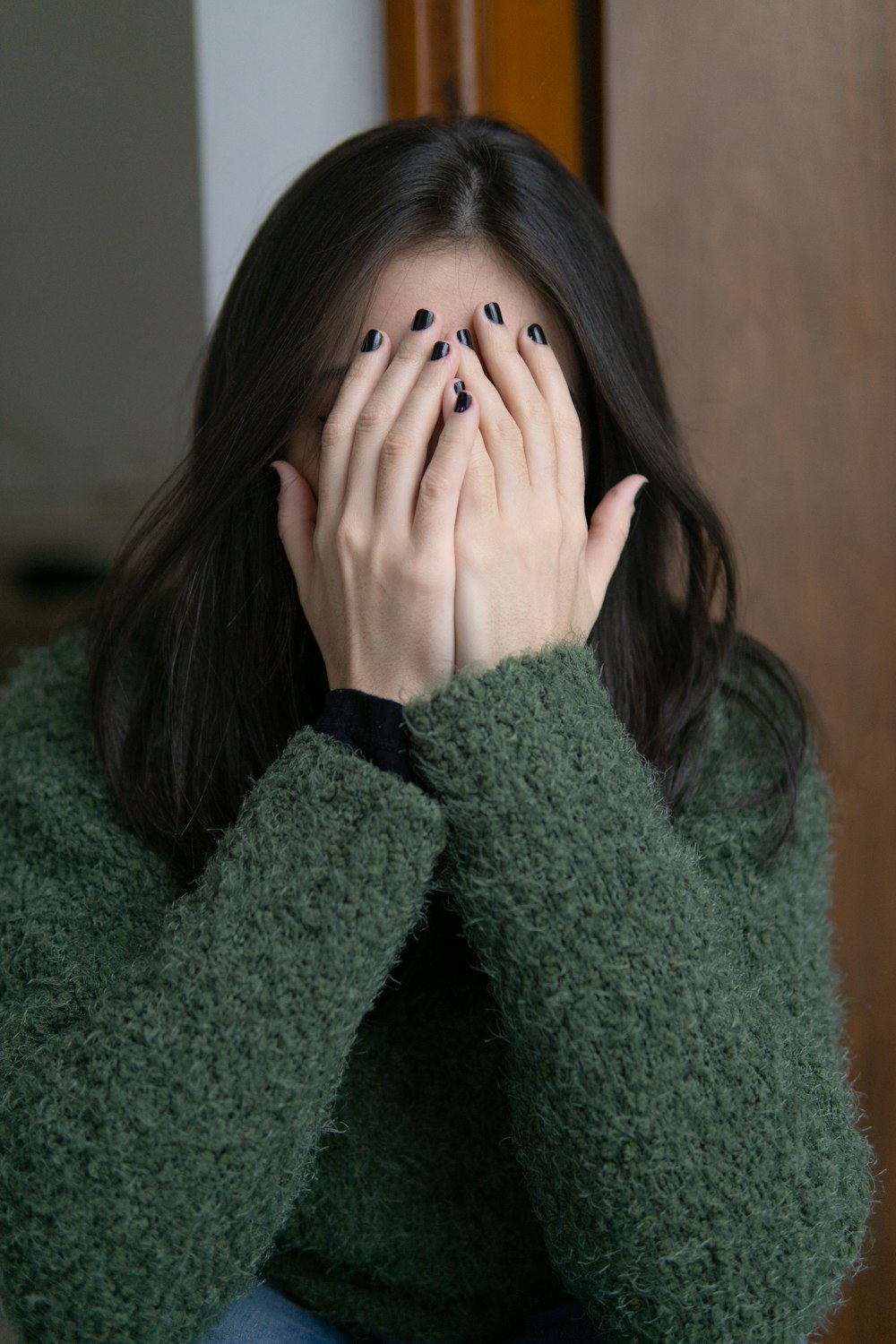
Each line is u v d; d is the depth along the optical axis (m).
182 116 1.73
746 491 1.02
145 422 2.49
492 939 0.57
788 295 1.00
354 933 0.55
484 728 0.57
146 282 2.23
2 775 0.71
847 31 0.97
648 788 0.61
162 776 0.72
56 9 1.70
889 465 1.03
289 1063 0.54
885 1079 1.07
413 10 0.95
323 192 0.72
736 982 0.58
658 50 0.96
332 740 0.59
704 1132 0.54
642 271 0.98
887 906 1.06
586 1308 0.60
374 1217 0.67
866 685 1.05
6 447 2.60
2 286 2.39
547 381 0.68
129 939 0.66
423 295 0.68
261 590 0.75
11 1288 0.55
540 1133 0.56
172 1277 0.53
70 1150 0.53
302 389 0.69
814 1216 0.55
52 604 2.62
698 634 0.80
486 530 0.63
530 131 0.98
